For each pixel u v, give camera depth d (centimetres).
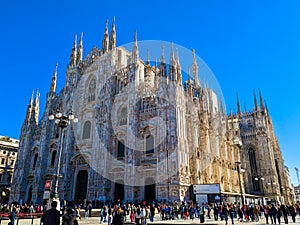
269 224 3259
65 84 7281
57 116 2847
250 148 9862
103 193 5147
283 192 9875
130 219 3606
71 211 1455
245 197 6662
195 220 3547
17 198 6681
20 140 7556
